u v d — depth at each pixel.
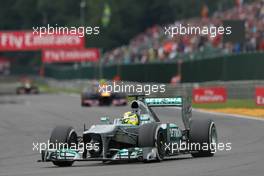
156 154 46.59
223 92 129.75
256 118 96.06
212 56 151.12
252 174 38.62
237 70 134.75
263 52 126.44
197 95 131.50
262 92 113.25
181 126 53.62
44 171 44.44
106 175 39.72
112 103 143.88
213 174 38.88
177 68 161.75
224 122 90.50
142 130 46.66
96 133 46.47
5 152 64.69
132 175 39.31
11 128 93.06
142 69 183.38
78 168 45.44
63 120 102.44
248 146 60.53
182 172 40.19
